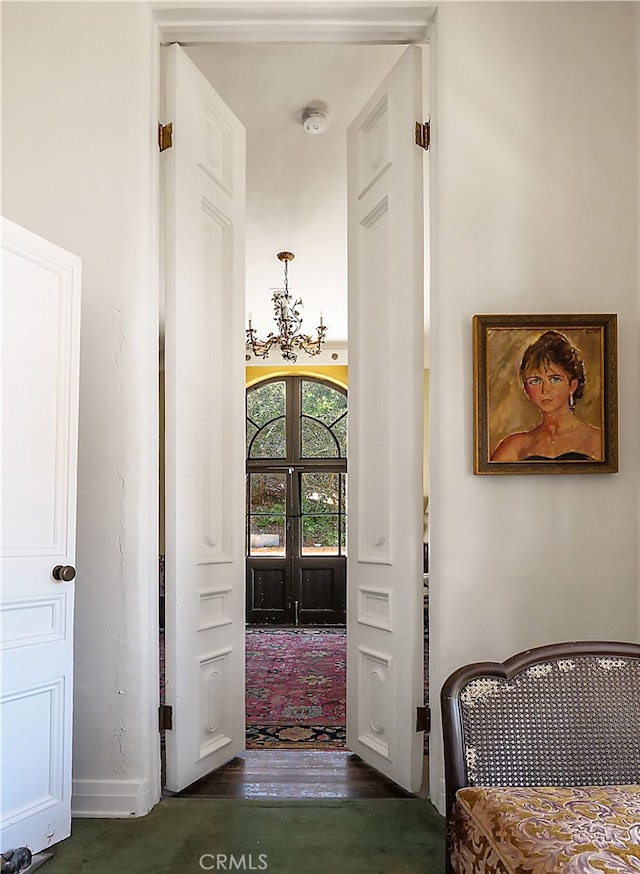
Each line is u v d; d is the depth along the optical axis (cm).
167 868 206
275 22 271
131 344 256
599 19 260
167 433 266
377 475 292
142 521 253
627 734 177
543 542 250
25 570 211
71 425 229
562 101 259
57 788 221
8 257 209
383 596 283
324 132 385
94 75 263
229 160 312
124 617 250
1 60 265
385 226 292
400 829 233
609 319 249
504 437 248
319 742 325
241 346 314
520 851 136
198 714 273
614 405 248
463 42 260
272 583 798
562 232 256
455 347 254
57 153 262
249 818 241
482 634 248
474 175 257
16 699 207
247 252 555
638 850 131
